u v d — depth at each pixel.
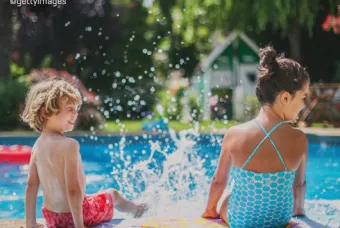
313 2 10.88
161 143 7.75
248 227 2.62
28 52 15.98
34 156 2.71
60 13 16.23
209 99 11.98
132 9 17.73
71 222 2.68
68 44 16.77
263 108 2.64
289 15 11.26
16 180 5.31
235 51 12.35
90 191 4.80
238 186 2.62
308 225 2.63
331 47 15.53
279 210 2.58
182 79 15.01
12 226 2.83
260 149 2.55
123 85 15.38
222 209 2.81
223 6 11.59
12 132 9.30
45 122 2.70
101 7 17.06
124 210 3.10
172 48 17.00
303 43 15.45
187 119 11.53
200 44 16.22
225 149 2.69
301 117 10.02
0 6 11.91
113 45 17.31
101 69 16.72
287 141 2.56
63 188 2.62
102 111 12.67
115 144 7.97
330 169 5.70
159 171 5.46
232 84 12.28
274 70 2.54
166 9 16.52
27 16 14.75
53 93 2.66
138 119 12.73
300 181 2.79
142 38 17.50
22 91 10.49
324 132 8.28
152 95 13.34
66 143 2.59
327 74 15.78
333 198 4.23
